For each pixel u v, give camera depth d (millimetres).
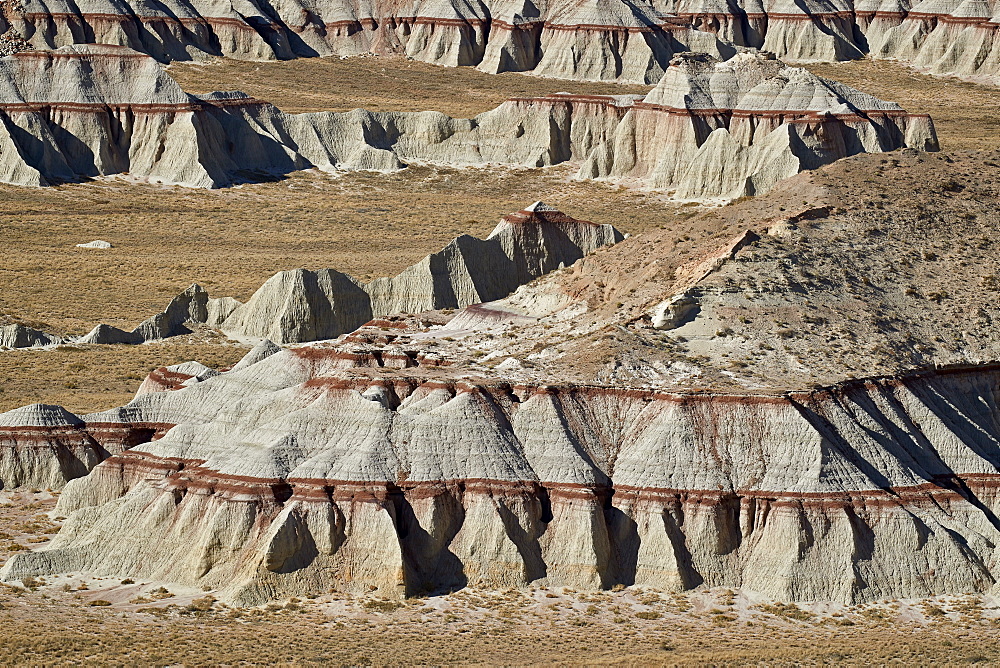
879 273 184375
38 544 160625
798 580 147625
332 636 139500
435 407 158875
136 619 143500
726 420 155250
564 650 136625
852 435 155875
